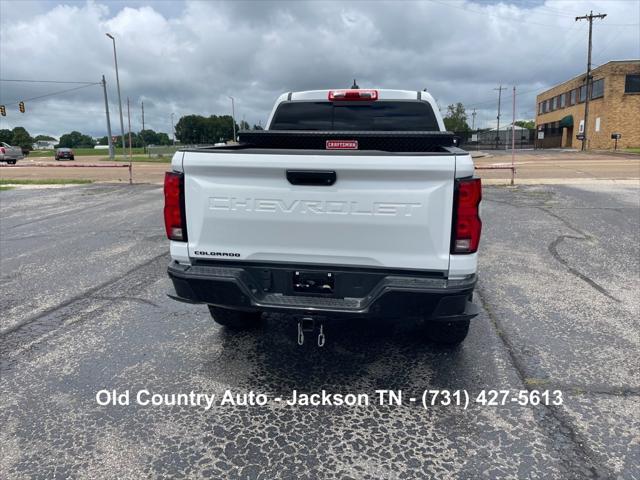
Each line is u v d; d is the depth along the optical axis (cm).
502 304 491
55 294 538
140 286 562
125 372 364
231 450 276
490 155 3897
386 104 521
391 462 265
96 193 1491
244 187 313
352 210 302
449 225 296
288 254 319
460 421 301
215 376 358
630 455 268
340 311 307
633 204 1104
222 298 327
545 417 304
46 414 311
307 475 255
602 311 472
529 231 830
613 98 4569
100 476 256
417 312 304
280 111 536
